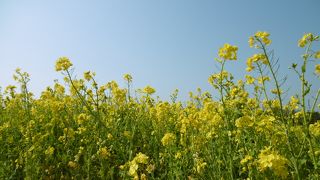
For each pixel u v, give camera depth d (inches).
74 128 36.7
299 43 19.8
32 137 29.6
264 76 24.0
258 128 21.9
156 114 38.2
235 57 24.7
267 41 21.1
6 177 26.3
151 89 44.1
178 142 32.2
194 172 24.1
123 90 41.7
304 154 20.8
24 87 43.9
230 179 21.8
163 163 27.9
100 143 28.6
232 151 23.0
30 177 25.3
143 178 22.1
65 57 29.5
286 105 26.9
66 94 48.7
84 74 32.0
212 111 27.4
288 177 19.3
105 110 37.3
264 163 15.3
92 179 27.4
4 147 31.4
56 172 28.4
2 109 49.5
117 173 27.2
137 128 35.0
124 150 28.4
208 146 26.0
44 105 44.3
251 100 29.9
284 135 20.9
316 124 24.6
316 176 18.0
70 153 30.3
